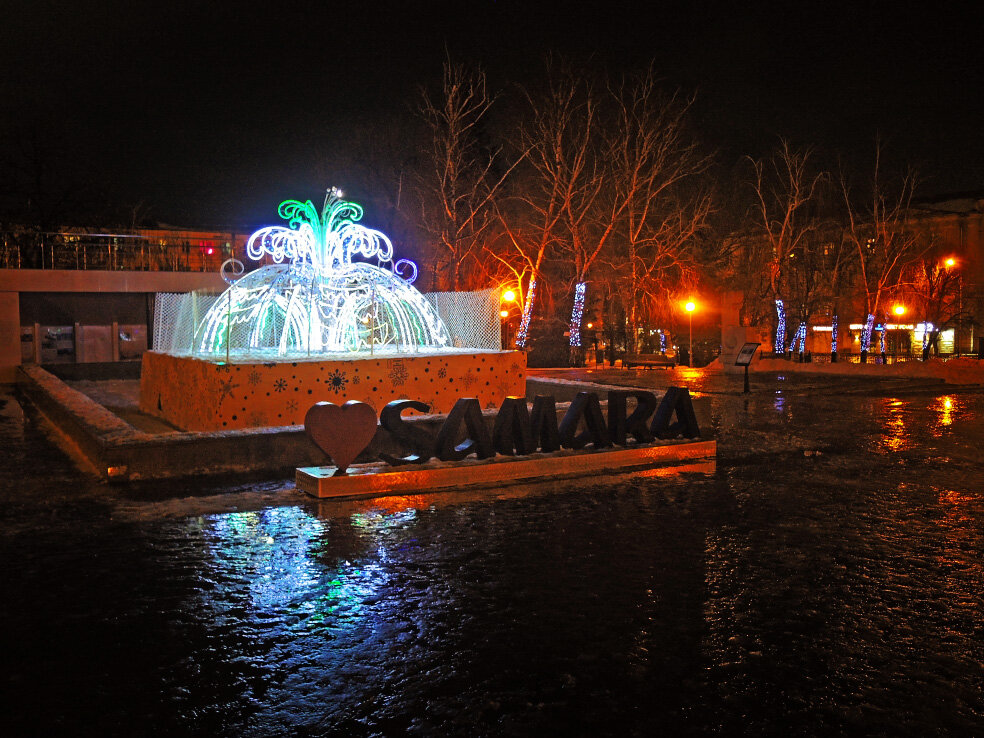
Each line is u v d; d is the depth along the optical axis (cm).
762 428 1441
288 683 408
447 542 662
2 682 410
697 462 1055
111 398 1861
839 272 4394
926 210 4484
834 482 932
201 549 642
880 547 658
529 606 515
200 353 1458
